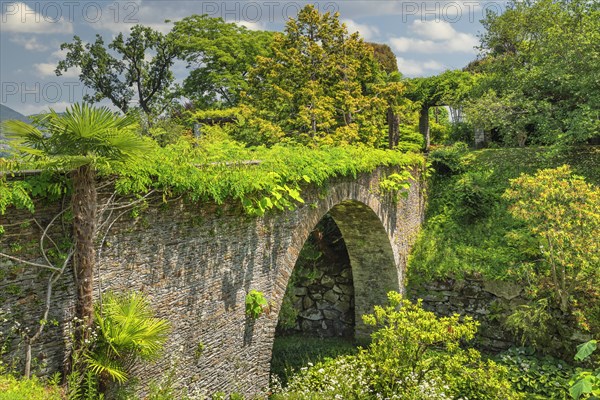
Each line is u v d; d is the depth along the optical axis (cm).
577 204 1153
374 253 1418
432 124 2828
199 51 2520
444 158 1864
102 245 525
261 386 816
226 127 1647
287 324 1562
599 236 1123
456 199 1683
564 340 1219
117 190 527
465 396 1026
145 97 2873
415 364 978
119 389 539
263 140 1636
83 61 2720
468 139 2641
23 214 458
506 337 1337
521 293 1328
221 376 714
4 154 443
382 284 1456
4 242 447
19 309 459
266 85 1825
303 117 1600
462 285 1419
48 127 450
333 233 1645
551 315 1252
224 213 706
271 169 767
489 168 1830
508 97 1753
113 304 518
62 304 490
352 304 1557
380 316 998
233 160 719
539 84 1702
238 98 2433
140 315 535
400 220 1444
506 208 1606
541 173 1230
